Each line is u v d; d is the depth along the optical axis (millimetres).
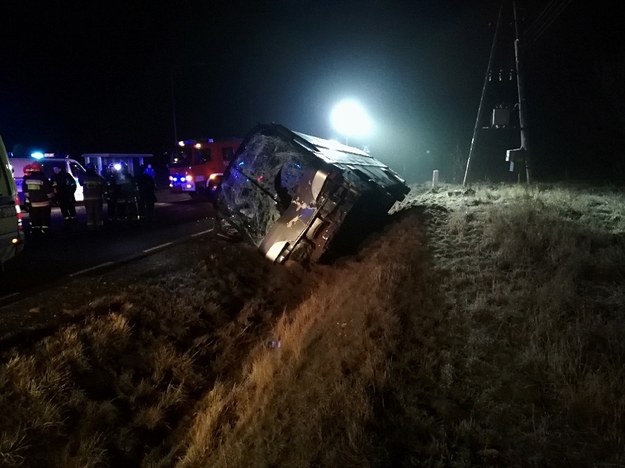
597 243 6195
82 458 4148
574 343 3916
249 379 5188
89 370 5078
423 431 3367
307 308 6598
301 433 3697
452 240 7129
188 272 8359
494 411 3439
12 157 18484
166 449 4637
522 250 6145
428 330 4570
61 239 11930
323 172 7875
